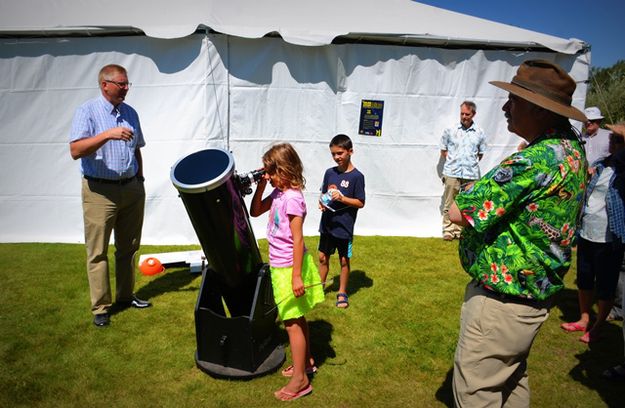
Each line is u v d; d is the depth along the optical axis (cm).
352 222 402
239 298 323
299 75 605
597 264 355
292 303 277
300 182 279
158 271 499
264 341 317
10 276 478
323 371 312
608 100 1911
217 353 308
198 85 580
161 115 587
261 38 588
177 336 356
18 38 576
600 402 287
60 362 316
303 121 616
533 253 197
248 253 292
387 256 564
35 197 608
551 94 197
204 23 562
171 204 602
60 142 598
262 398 282
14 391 282
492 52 626
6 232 611
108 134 334
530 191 192
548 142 197
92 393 283
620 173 327
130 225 392
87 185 360
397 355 334
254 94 598
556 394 294
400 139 636
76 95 589
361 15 668
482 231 200
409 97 627
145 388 290
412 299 435
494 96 639
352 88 618
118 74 357
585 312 379
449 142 623
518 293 201
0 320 377
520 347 210
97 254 366
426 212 660
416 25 643
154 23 564
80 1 673
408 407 278
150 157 593
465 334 219
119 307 407
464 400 218
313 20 622
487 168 660
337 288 459
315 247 586
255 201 308
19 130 595
